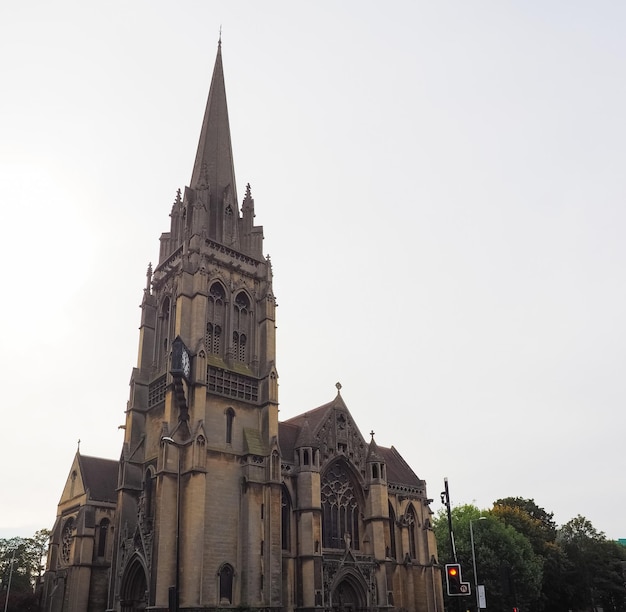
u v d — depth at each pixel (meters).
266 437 69.31
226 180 83.69
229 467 66.00
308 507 68.44
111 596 64.75
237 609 59.81
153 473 65.81
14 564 105.06
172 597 44.78
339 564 69.44
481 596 57.97
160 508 60.03
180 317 68.69
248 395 71.31
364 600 70.81
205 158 83.62
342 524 74.38
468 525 104.06
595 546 139.38
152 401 71.44
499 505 134.25
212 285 74.06
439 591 84.06
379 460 78.00
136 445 70.12
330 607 66.94
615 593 138.88
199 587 57.91
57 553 89.38
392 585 74.50
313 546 66.75
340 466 76.75
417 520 85.62
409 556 79.75
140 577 63.59
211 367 68.88
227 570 61.94
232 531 63.69
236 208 82.19
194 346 67.44
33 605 88.69
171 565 58.69
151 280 79.56
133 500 67.56
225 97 91.62
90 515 82.81
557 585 122.50
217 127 87.25
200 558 58.94
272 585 62.38
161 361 73.56
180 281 70.62
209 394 67.38
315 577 65.56
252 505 64.50
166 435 62.69
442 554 102.50
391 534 80.50
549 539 135.25
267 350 74.31
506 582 46.91
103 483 87.81
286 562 66.50
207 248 75.12
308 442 71.69
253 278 79.12
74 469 90.81
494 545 101.06
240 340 74.81
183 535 59.62
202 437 63.12
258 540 63.66
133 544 63.50
